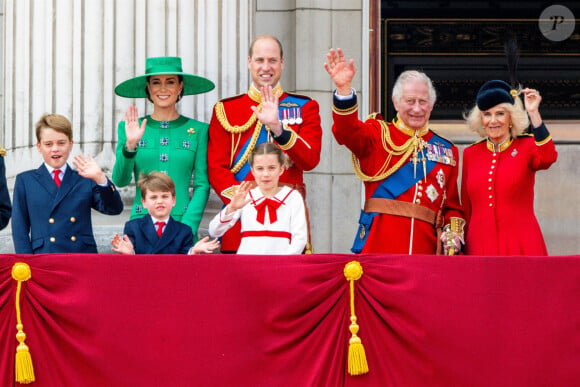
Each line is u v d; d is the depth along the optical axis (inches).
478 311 923.4
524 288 927.0
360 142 1041.5
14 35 1279.5
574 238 1492.4
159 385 911.7
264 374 916.0
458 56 1518.2
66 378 909.8
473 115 1064.8
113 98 1212.5
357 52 1435.8
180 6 1228.5
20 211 1023.0
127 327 914.7
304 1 1423.5
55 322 912.3
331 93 1418.6
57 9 1231.5
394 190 1045.2
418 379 919.0
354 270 924.0
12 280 912.9
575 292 927.0
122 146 1064.2
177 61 1127.0
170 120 1121.4
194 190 1103.6
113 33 1218.6
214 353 914.7
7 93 1289.4
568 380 920.9
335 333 922.7
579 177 1504.7
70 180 1031.0
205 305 917.8
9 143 1279.5
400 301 922.1
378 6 1440.7
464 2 1519.4
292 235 1003.3
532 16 1528.1
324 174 1408.7
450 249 1013.8
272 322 917.8
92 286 916.6
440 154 1058.7
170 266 920.9
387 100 1503.4
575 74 1529.3
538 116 1011.9
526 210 1038.4
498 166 1045.2
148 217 1033.5
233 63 1242.6
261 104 1050.7
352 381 919.0
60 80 1224.2
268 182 1003.9
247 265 922.7
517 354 921.5
